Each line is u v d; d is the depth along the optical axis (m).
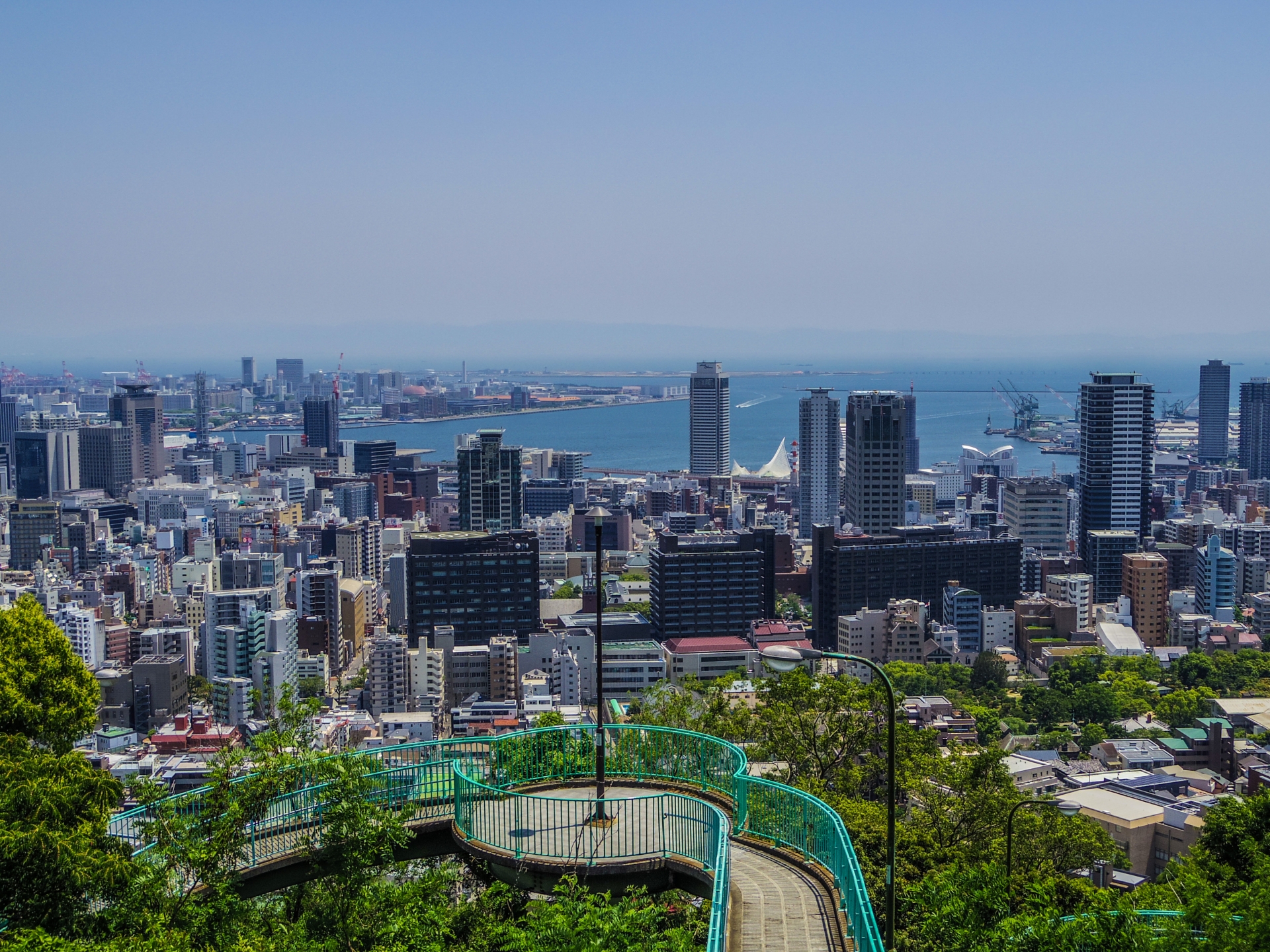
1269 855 52.16
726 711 80.38
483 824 40.72
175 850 37.75
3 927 35.19
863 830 60.38
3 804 36.69
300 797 41.12
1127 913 36.00
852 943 32.25
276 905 42.47
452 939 40.03
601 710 41.00
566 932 33.81
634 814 41.47
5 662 46.78
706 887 36.75
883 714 76.75
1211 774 178.25
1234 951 33.22
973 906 41.62
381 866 40.78
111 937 35.69
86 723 49.28
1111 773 162.25
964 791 69.81
